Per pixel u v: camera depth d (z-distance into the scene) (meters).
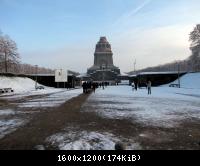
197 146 7.56
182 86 70.62
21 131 9.81
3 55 72.69
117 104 20.48
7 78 67.56
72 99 26.36
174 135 9.02
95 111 15.91
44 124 11.35
